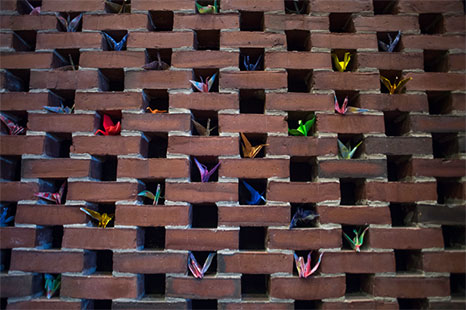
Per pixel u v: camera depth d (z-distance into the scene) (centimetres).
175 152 96
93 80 100
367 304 93
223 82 99
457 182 98
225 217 94
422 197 96
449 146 103
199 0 105
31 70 100
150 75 100
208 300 104
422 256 94
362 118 98
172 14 104
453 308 93
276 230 94
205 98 98
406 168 100
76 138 97
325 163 96
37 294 95
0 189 96
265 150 98
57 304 93
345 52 103
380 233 94
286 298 93
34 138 97
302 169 108
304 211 97
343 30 110
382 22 102
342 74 100
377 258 94
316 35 101
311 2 103
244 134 99
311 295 93
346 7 103
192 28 101
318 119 98
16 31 103
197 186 95
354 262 94
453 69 101
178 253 94
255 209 95
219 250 94
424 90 100
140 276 95
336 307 93
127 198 95
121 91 108
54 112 99
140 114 98
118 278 93
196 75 104
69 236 94
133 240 94
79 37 101
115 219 94
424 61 108
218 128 103
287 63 100
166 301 93
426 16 105
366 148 97
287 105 98
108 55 100
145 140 101
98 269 104
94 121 98
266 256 94
